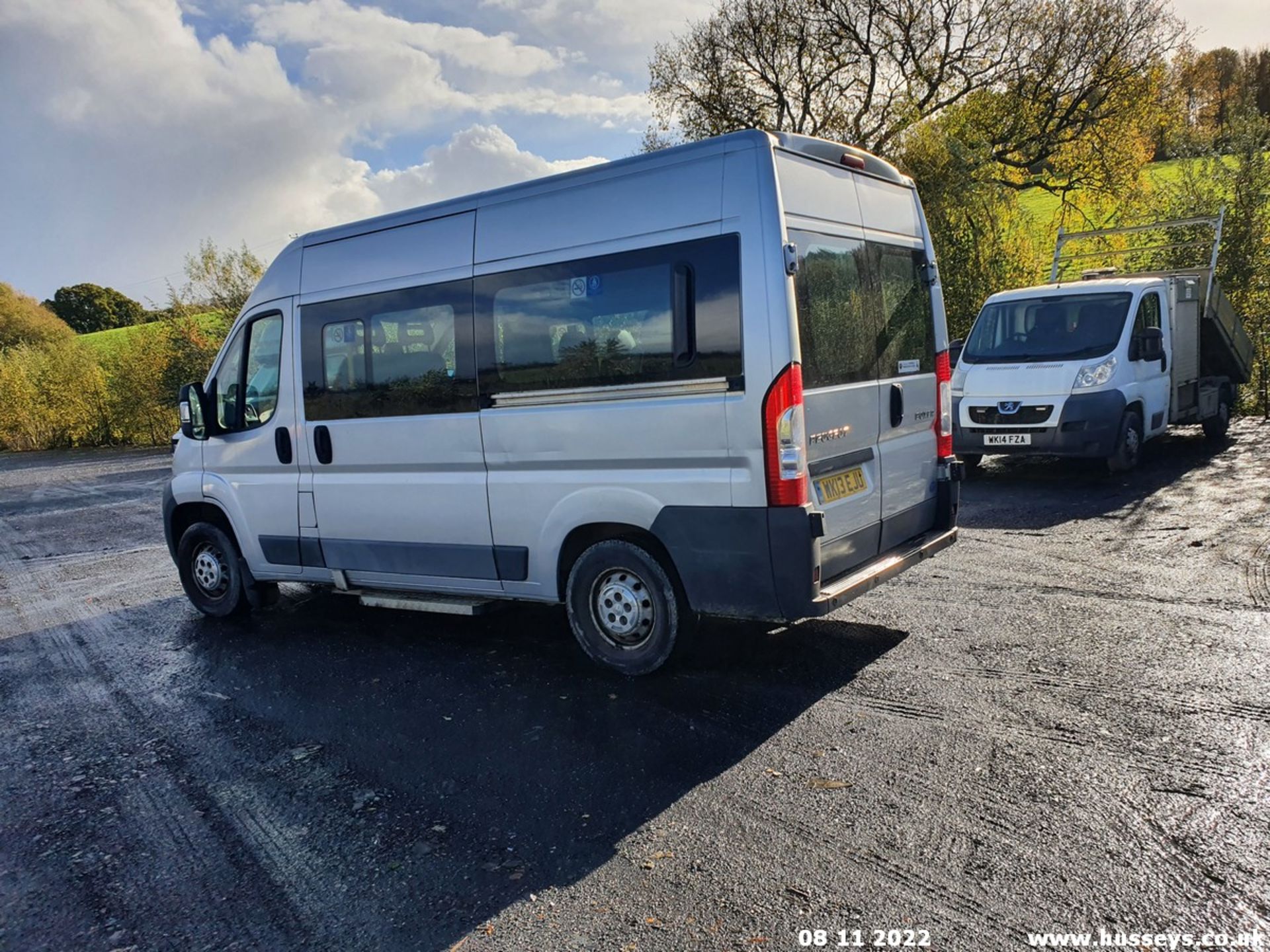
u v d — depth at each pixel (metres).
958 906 2.75
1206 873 2.81
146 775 4.28
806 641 5.23
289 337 6.01
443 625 6.29
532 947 2.73
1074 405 9.25
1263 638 4.73
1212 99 24.80
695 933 2.72
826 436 4.40
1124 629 5.02
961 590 6.02
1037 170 24.69
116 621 7.39
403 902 3.04
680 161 4.36
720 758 3.88
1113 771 3.47
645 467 4.54
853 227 4.77
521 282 4.89
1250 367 12.63
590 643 5.00
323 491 5.97
